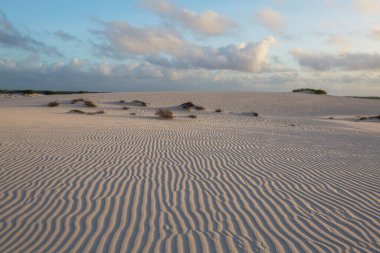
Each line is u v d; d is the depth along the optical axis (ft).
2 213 14.96
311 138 45.73
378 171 24.97
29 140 33.91
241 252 12.01
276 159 28.71
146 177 21.53
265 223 14.65
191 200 17.39
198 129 52.42
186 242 12.67
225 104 124.57
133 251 11.87
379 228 14.30
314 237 13.35
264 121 79.10
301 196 18.44
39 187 18.70
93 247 12.10
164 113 75.56
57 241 12.50
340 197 18.39
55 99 120.16
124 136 40.29
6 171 21.79
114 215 15.08
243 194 18.60
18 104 107.96
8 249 11.83
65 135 38.83
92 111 88.84
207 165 25.64
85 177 20.99
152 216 15.08
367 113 114.52
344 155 31.76
